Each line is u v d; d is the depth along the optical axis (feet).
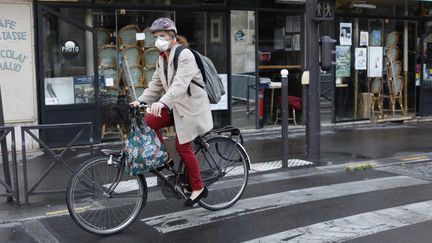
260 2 38.11
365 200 20.53
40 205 20.47
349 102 42.91
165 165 17.33
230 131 19.17
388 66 44.78
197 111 17.29
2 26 30.07
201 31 36.24
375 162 27.94
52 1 31.37
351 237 16.35
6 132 20.21
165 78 17.30
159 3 34.68
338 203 20.13
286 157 26.37
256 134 37.68
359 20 42.60
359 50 42.88
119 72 34.32
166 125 17.30
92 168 16.69
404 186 22.77
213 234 16.87
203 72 17.34
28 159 28.86
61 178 24.73
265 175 24.99
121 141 34.06
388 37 44.45
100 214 17.03
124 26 34.12
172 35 17.10
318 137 27.66
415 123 44.62
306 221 18.01
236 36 37.47
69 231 17.46
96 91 32.86
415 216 18.44
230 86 37.37
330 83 41.70
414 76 46.44
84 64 32.65
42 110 31.42
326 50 26.37
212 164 18.83
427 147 32.71
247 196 21.27
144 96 17.95
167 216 18.79
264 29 38.83
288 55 39.99
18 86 30.73
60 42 31.91
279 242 16.01
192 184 17.69
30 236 17.07
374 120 44.09
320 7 26.50
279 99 40.19
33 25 30.96
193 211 19.34
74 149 31.35
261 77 39.17
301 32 40.09
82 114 32.42
